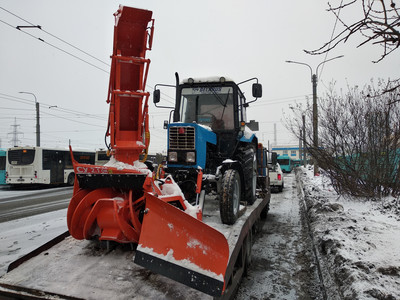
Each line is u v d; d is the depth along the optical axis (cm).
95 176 308
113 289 245
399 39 193
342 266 347
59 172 1858
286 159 3556
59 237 346
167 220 255
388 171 718
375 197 733
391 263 338
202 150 439
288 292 360
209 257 235
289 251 513
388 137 718
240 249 361
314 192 1015
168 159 436
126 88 322
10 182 1747
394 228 487
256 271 426
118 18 299
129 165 308
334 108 791
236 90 545
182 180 434
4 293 257
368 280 302
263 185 757
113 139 317
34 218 773
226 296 273
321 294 353
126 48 318
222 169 449
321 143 824
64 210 888
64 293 240
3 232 624
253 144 659
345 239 430
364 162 748
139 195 312
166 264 240
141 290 243
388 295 266
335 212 628
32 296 248
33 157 1723
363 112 757
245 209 470
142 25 309
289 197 1248
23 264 291
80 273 271
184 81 558
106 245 320
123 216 293
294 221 759
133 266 281
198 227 243
